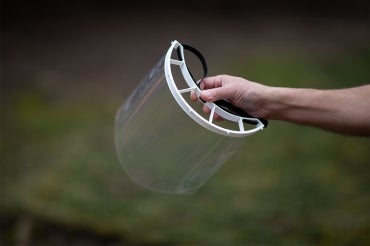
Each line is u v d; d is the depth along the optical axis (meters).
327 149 4.21
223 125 1.44
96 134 4.36
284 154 4.11
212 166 1.34
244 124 1.43
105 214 3.11
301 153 4.14
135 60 6.28
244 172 3.82
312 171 3.80
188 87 1.35
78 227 2.94
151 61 6.30
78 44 6.60
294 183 3.60
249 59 6.39
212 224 3.04
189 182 1.36
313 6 9.53
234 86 1.41
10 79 5.41
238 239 2.86
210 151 1.29
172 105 1.25
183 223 3.05
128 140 1.34
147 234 2.91
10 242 2.84
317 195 3.39
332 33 8.28
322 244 2.78
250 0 9.23
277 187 3.54
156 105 1.28
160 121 1.28
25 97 5.01
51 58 6.09
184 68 1.35
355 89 1.45
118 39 6.92
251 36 7.64
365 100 1.42
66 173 3.65
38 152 3.97
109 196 3.36
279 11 9.22
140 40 6.97
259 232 2.93
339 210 3.15
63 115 4.72
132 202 3.29
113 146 4.15
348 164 3.96
